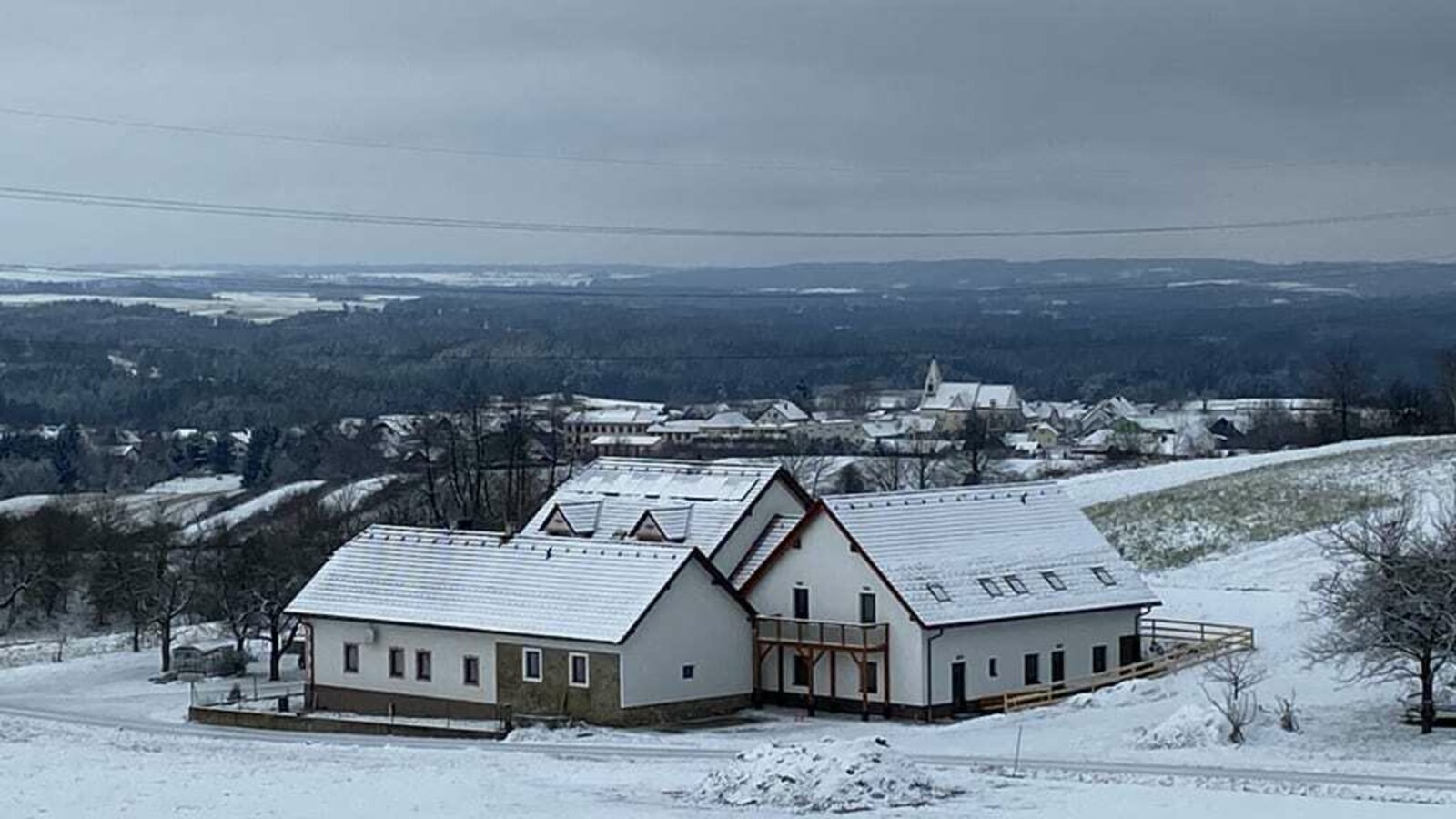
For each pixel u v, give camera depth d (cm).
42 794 4791
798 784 4712
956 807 4572
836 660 6956
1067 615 7100
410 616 7231
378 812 4547
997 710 6912
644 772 5338
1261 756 5372
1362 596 5881
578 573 7088
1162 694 6769
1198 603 8594
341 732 6862
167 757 5734
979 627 6850
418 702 7225
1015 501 7588
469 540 7550
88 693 8150
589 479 8350
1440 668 5912
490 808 4612
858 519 7031
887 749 4944
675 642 6862
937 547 7100
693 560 6912
